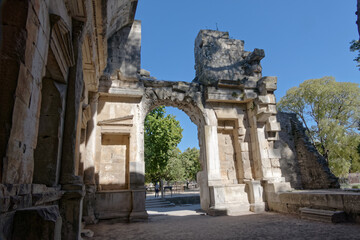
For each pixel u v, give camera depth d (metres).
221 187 13.39
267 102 14.75
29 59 3.66
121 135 13.27
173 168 34.78
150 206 20.33
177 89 14.54
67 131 6.11
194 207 18.83
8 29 3.38
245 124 15.38
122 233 8.49
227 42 16.16
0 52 3.25
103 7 8.08
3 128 3.06
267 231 8.05
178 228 9.20
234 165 15.07
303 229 8.10
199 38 16.20
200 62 15.89
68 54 6.03
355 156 24.34
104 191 11.79
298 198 11.38
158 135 26.66
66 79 6.35
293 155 17.70
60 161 5.88
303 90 28.08
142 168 12.56
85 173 11.45
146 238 7.57
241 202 13.80
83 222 9.87
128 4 11.66
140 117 13.23
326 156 24.67
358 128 24.25
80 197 5.58
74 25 6.88
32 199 3.52
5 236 2.59
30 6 3.66
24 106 3.54
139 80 13.53
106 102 13.06
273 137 14.95
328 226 8.33
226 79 14.84
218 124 15.30
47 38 4.73
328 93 26.47
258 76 15.76
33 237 2.85
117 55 13.34
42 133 5.63
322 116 26.50
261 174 14.20
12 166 3.16
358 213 8.48
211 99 14.62
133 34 13.96
